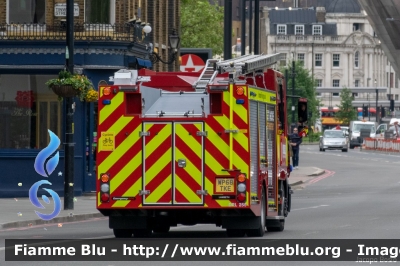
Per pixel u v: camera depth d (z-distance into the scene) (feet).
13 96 191.11
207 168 103.30
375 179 275.80
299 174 291.99
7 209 155.22
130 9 217.56
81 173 191.11
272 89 117.91
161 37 265.34
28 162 187.73
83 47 189.67
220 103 103.76
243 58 118.73
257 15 234.79
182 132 103.65
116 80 105.81
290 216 147.33
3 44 188.24
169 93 107.34
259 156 107.65
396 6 576.20
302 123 130.52
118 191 104.42
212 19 457.68
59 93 154.81
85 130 191.01
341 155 476.13
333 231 117.39
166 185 103.76
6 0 192.03
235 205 102.94
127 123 104.32
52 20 192.03
